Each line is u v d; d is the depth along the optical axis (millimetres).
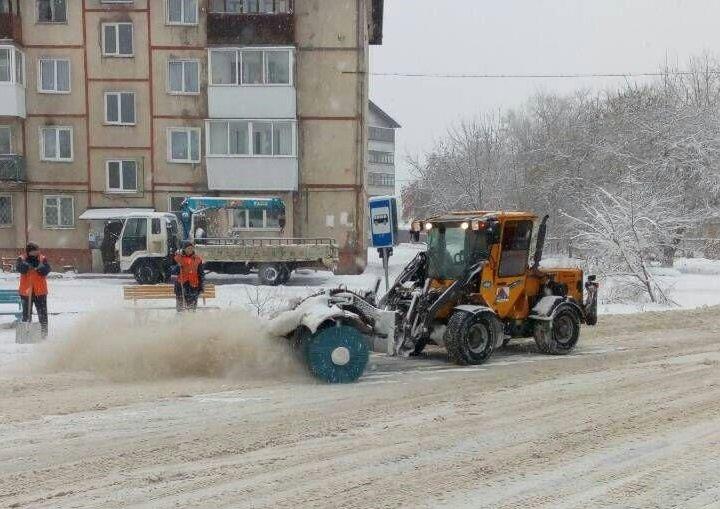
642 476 5176
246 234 27766
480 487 4941
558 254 35906
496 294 9773
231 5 28250
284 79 27719
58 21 28062
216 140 28000
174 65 28047
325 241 23891
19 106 27656
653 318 14320
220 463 5398
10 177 27562
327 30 27672
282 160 27359
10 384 7977
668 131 32906
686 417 6793
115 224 24812
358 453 5660
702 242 32188
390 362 9703
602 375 8805
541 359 9961
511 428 6402
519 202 41969
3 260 27828
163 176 28234
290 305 9000
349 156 27875
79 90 28125
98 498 4703
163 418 6633
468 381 8430
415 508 4574
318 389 7949
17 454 5566
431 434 6195
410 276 9859
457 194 44219
